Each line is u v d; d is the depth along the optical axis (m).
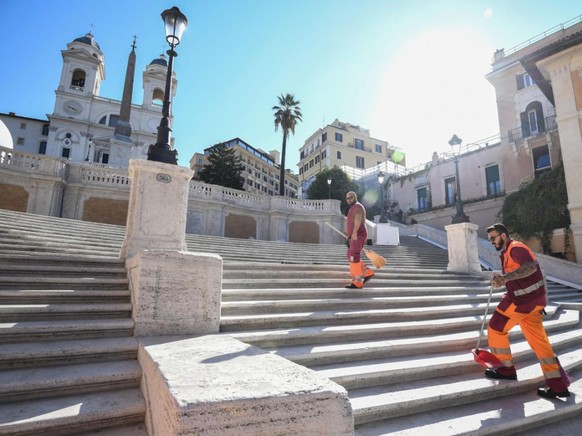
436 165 30.47
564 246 15.41
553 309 6.77
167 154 5.34
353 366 3.21
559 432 2.78
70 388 2.29
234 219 21.75
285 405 1.38
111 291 3.68
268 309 4.25
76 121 45.06
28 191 15.82
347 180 38.53
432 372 3.34
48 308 3.11
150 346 2.50
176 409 1.23
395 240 18.48
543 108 23.05
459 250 9.25
